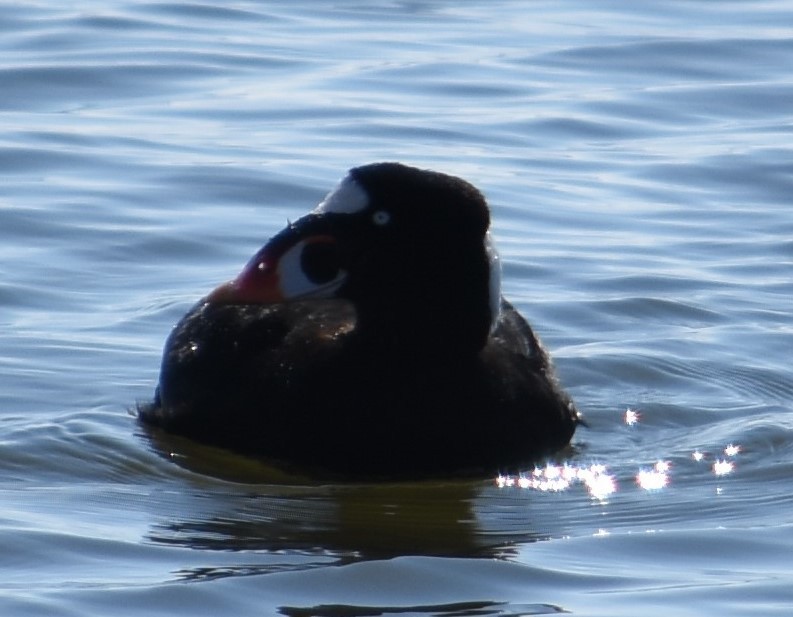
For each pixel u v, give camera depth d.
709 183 18.06
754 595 9.24
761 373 13.22
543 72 21.92
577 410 12.38
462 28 24.14
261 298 11.58
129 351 13.26
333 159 18.14
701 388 12.96
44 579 9.28
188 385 11.76
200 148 18.34
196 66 21.45
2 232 15.73
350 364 11.36
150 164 17.77
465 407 11.31
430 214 11.25
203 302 12.23
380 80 21.25
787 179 18.19
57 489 10.80
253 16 24.22
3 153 17.94
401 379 11.34
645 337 13.92
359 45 22.92
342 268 11.43
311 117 19.67
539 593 9.30
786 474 11.32
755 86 21.61
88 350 13.22
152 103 20.08
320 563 9.63
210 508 10.58
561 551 9.95
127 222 16.17
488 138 19.20
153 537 10.00
